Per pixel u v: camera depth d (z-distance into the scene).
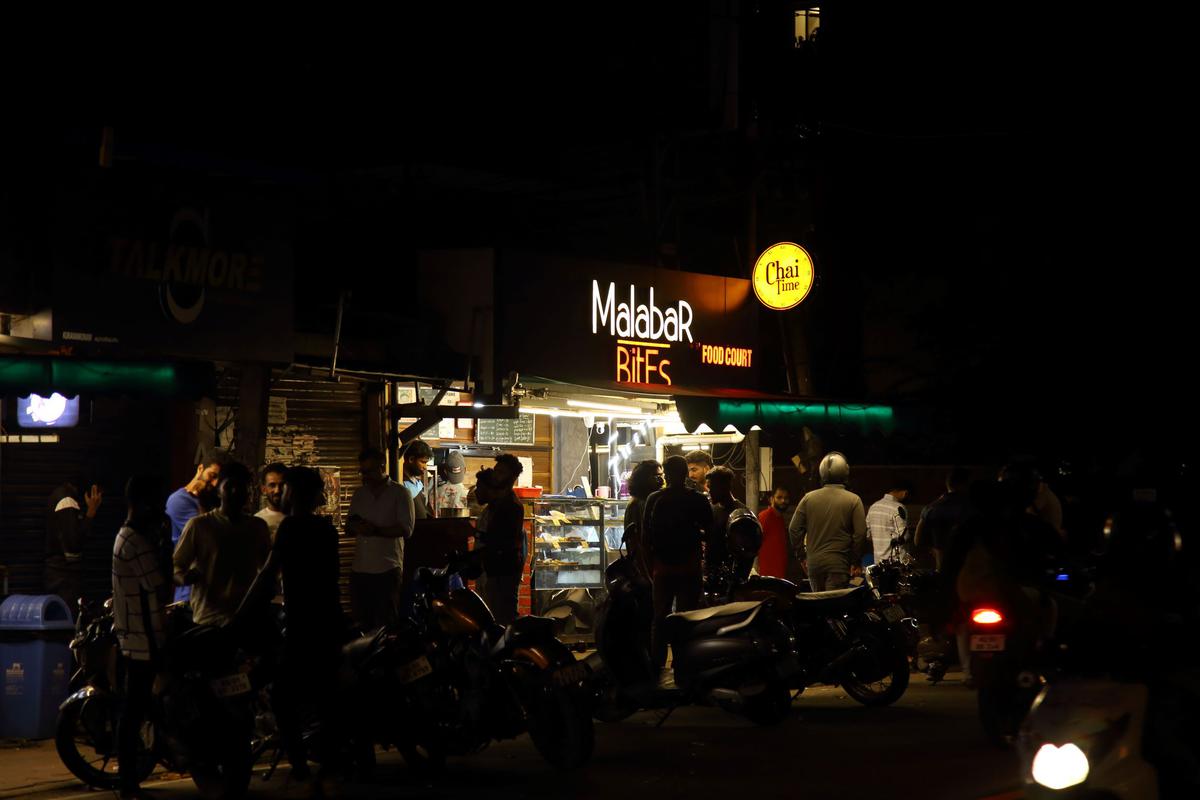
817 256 26.75
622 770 9.85
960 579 9.95
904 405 19.02
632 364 18.66
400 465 16.30
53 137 12.62
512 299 17.09
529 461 19.64
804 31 26.48
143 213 13.17
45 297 12.42
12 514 13.39
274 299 14.50
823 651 13.11
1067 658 6.50
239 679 9.02
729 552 14.15
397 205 19.38
